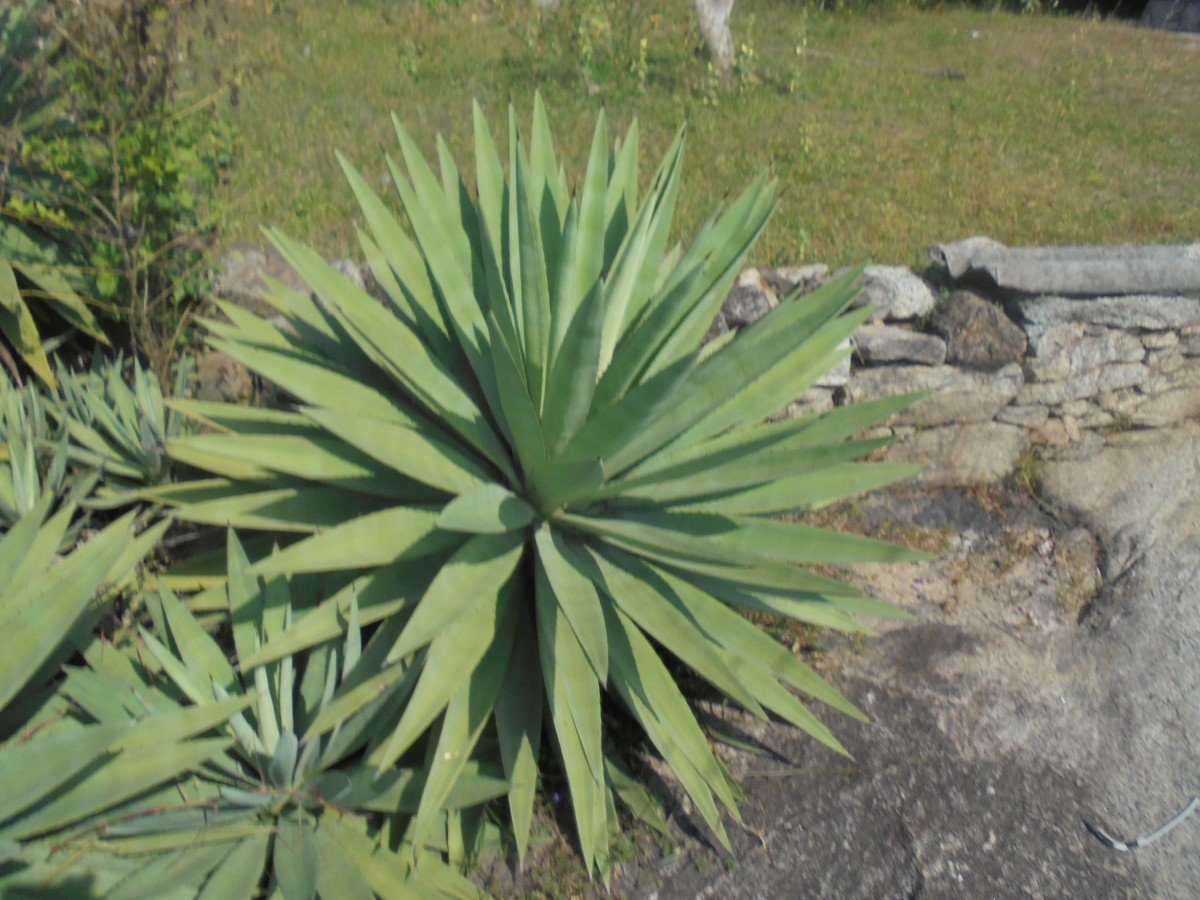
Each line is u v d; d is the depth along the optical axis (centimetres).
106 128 363
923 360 427
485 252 288
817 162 581
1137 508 447
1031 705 364
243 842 253
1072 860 313
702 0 688
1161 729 361
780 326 297
